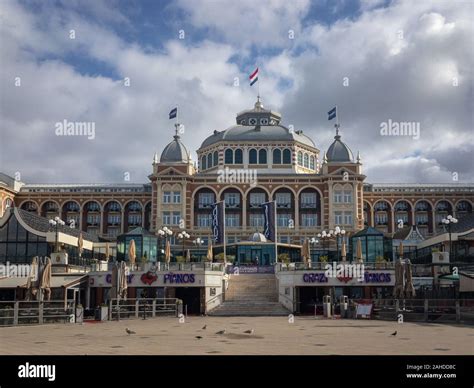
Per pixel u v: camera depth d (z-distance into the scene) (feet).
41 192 327.47
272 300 191.31
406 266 153.99
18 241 206.69
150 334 93.35
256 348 71.10
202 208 302.25
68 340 82.48
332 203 296.51
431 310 130.93
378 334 92.79
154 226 295.89
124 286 151.64
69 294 183.32
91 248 246.27
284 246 262.67
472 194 325.83
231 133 323.16
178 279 184.34
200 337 85.30
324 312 156.76
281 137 320.50
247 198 304.91
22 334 93.91
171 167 299.79
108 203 332.39
